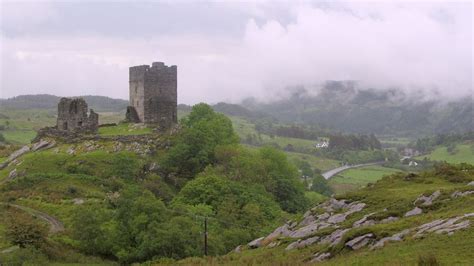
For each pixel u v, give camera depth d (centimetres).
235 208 11200
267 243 7712
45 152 13450
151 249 8488
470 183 7625
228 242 9256
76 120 14325
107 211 9812
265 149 15662
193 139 14150
